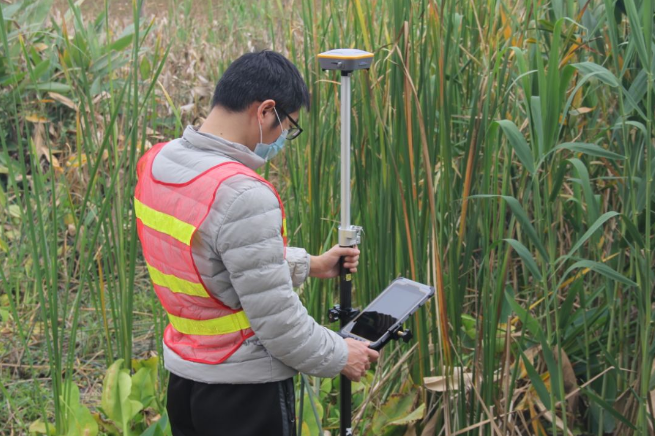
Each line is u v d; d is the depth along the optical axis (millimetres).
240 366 1682
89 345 3240
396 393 2527
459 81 2705
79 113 2701
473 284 2846
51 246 2350
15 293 3645
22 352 3186
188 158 1640
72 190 3963
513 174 2721
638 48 1908
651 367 2174
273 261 1577
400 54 2191
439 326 2328
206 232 1574
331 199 2824
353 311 1971
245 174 1576
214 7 5535
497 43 2357
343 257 1948
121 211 2621
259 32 4754
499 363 2504
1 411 2838
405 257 2422
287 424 1750
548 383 2445
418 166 2352
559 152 2498
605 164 2416
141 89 3754
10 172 2445
